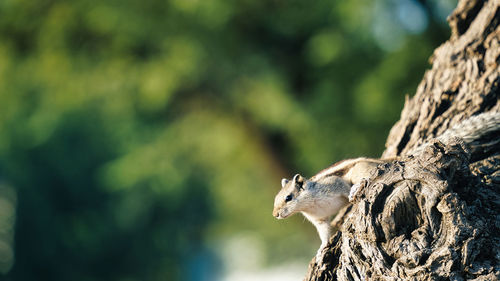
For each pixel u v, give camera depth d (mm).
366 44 17000
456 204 4504
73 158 35406
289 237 30594
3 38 21172
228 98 21562
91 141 35562
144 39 19766
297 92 19656
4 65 21344
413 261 4480
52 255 34969
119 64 20547
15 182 34812
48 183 35438
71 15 20203
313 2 18406
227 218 35000
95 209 36312
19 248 34562
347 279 4895
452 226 4477
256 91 20672
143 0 19266
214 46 19344
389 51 16672
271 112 19844
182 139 23625
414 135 6473
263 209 27484
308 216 6840
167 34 19484
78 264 35531
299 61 19469
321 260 5363
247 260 37844
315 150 19391
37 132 24422
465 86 6359
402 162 4852
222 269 52406
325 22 18359
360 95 16641
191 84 20859
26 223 34812
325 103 18109
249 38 19547
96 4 19562
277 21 19016
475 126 5906
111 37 20547
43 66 21141
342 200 6570
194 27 19094
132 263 37219
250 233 33812
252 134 23188
